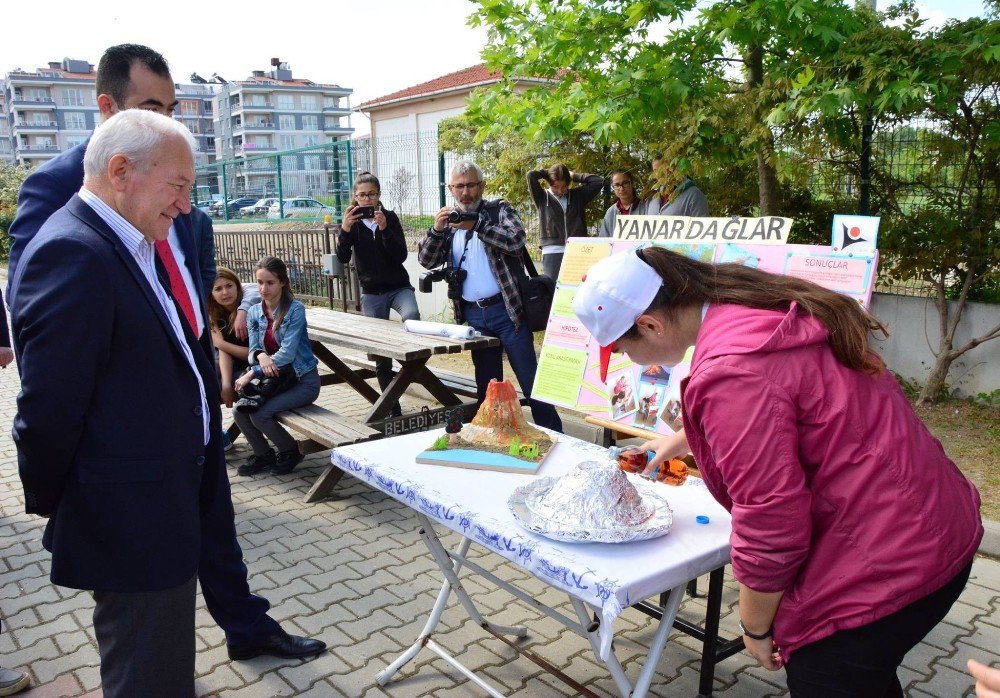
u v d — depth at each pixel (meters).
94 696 2.70
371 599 3.35
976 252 5.54
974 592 3.35
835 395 1.49
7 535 4.12
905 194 5.94
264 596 3.38
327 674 2.80
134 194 1.86
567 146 8.09
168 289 2.10
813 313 1.55
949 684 2.72
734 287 1.65
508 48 5.58
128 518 1.89
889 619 1.50
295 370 4.91
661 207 6.18
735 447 1.49
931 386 5.76
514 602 3.32
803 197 6.45
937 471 1.53
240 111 104.94
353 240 6.24
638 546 1.92
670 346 1.75
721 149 5.60
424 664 2.87
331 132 111.00
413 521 4.21
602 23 5.11
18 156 104.62
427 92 22.55
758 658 1.69
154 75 2.38
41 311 1.72
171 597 1.98
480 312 5.01
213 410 2.29
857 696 1.58
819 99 4.42
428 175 10.31
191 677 2.08
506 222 4.80
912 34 4.92
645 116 5.19
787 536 1.48
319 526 4.16
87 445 1.86
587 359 3.71
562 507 2.02
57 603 3.38
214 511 2.66
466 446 2.63
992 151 5.38
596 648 2.35
